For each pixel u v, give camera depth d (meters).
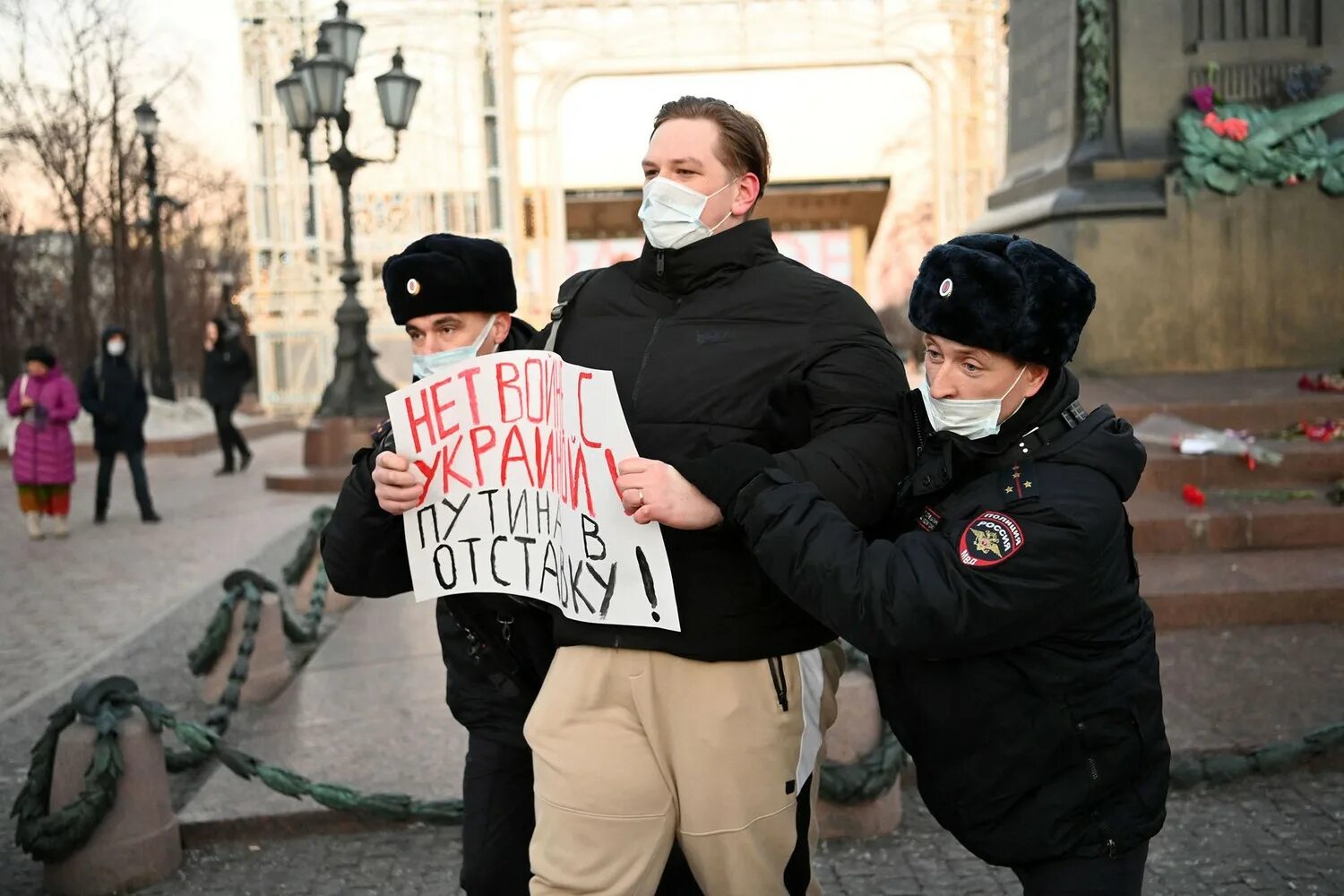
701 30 26.11
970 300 1.90
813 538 1.94
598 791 2.21
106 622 7.56
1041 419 1.98
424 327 2.68
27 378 10.95
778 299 2.24
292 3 25.97
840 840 3.79
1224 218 8.03
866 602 1.90
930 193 31.84
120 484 15.89
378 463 2.39
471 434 2.37
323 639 6.54
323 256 26.23
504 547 2.37
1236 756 3.90
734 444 2.06
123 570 9.27
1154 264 8.05
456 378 2.36
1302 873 3.40
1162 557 6.02
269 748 4.52
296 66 14.30
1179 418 6.79
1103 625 1.95
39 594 8.46
